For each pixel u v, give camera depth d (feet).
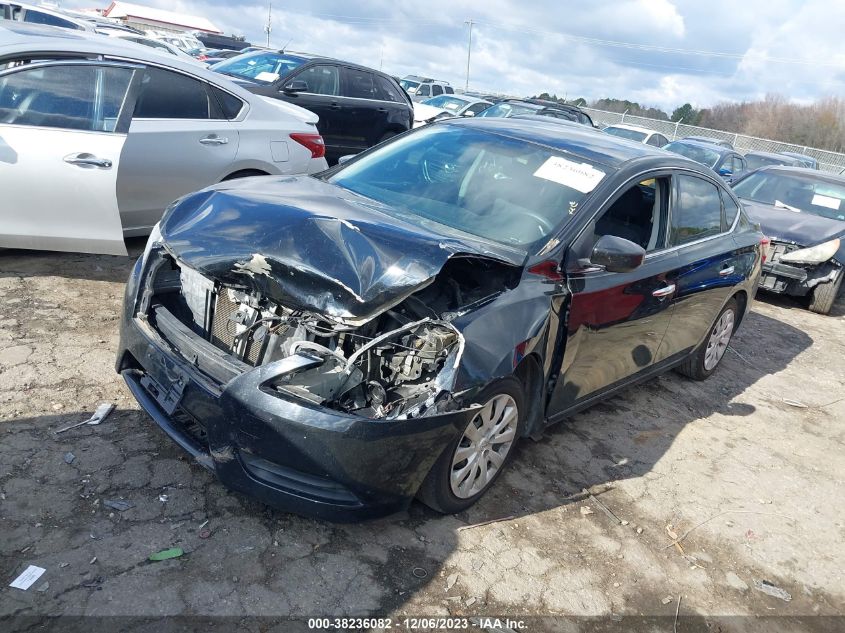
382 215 11.29
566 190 12.73
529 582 10.02
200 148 18.28
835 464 15.90
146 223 17.93
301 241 9.78
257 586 8.86
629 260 11.25
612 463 13.82
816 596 11.29
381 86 37.14
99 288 16.70
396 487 9.45
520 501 11.84
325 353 9.20
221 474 9.35
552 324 11.32
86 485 10.02
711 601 10.60
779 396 19.35
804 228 28.09
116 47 17.20
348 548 9.84
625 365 14.19
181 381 9.77
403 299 9.39
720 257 16.51
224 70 35.42
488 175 13.23
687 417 16.78
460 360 9.65
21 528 9.02
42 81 15.72
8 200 15.21
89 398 12.16
